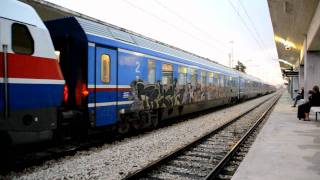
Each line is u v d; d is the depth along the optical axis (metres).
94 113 8.05
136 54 9.96
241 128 12.23
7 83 5.35
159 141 9.15
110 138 9.18
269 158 6.61
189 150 8.12
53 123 6.26
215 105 19.95
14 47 5.50
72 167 6.28
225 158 6.64
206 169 6.41
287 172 5.57
